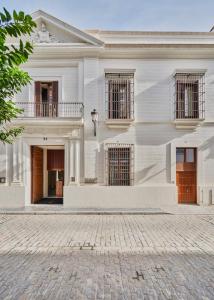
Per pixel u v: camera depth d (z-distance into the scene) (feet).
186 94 45.55
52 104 45.47
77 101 45.37
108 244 22.81
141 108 45.19
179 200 46.09
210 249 21.42
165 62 45.50
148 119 45.03
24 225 30.89
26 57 10.39
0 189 43.91
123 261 18.61
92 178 44.11
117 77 45.16
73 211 39.32
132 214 38.55
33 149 47.26
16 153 44.42
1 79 15.06
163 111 45.14
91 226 30.27
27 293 13.74
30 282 15.11
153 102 45.21
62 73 45.65
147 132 45.09
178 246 22.24
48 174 53.16
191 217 35.99
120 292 13.82
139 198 44.14
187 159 46.14
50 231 27.71
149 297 13.29
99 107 45.21
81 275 16.08
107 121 43.98
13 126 43.37
